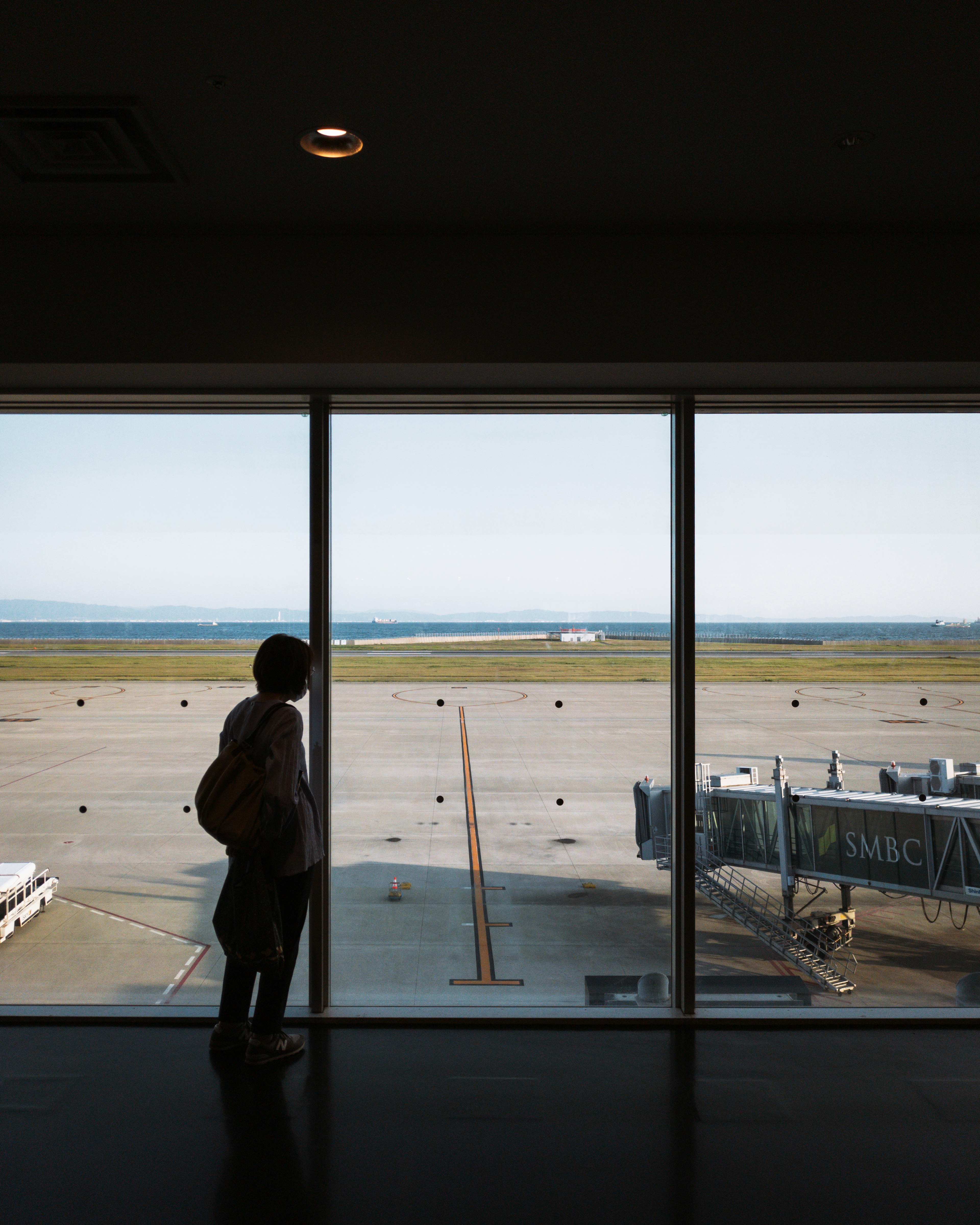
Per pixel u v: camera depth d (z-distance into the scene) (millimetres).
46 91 1938
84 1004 2965
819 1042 2703
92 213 2531
